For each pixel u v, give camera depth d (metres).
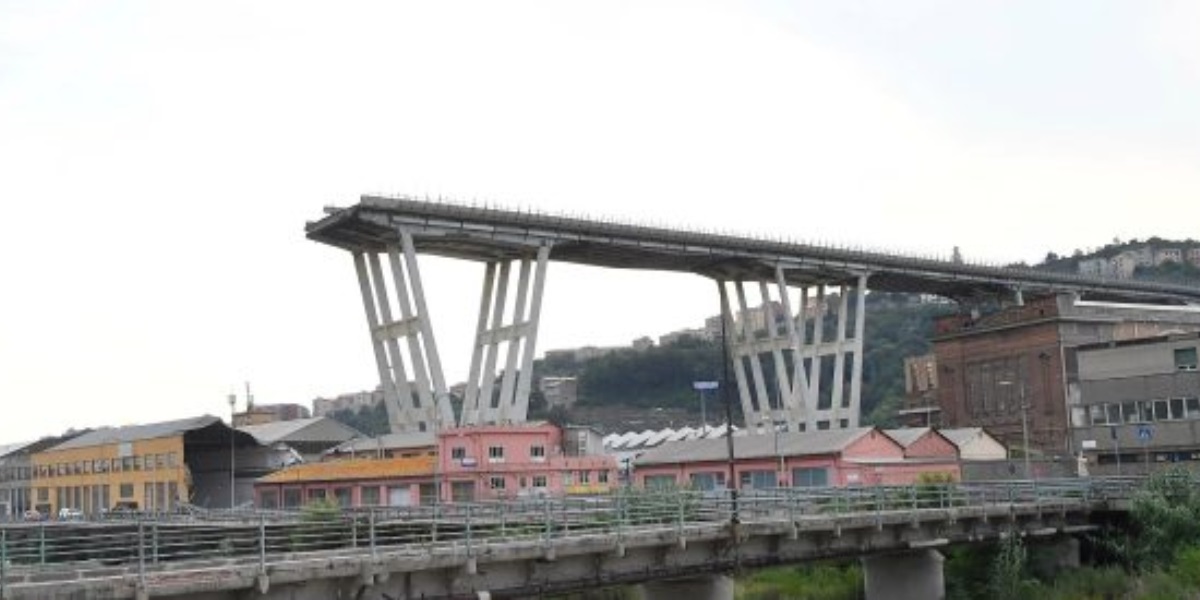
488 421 98.75
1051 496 62.09
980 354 122.56
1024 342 117.38
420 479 87.88
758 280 121.44
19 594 29.95
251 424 171.12
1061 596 55.38
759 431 115.56
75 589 30.77
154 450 130.25
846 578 64.31
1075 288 139.38
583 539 41.47
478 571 39.56
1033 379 116.19
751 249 112.12
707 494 49.56
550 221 98.25
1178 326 119.56
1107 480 65.25
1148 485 63.22
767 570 67.25
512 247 100.81
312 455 132.12
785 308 115.69
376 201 90.44
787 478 85.75
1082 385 92.50
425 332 95.94
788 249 114.31
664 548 45.22
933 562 58.47
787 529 48.56
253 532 53.03
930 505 57.81
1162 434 86.56
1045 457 95.38
